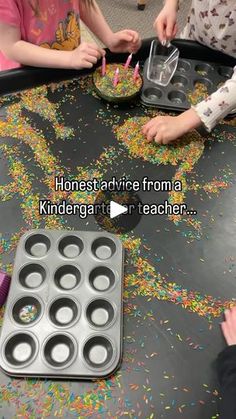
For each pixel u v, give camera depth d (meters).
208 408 0.45
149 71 0.78
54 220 0.59
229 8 0.76
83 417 0.43
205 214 0.62
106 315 0.51
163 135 0.68
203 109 0.69
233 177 0.67
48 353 0.47
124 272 0.55
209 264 0.57
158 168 0.67
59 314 0.51
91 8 0.91
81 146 0.68
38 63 0.73
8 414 0.43
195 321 0.51
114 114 0.73
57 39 0.85
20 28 0.77
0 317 0.50
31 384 0.45
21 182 0.63
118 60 0.80
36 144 0.67
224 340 0.50
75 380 0.46
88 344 0.48
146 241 0.58
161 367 0.47
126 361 0.47
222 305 0.53
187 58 0.83
